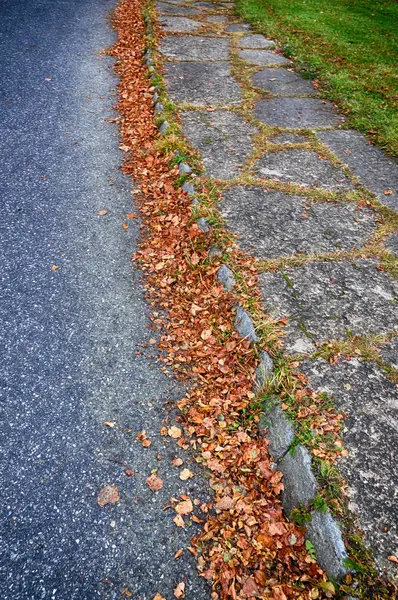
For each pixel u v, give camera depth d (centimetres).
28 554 201
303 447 222
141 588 197
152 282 340
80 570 199
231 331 297
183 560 206
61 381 269
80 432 246
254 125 530
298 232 370
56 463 232
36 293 318
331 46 797
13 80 583
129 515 218
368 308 305
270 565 203
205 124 522
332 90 630
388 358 271
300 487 215
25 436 241
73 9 856
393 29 920
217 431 252
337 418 236
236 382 272
